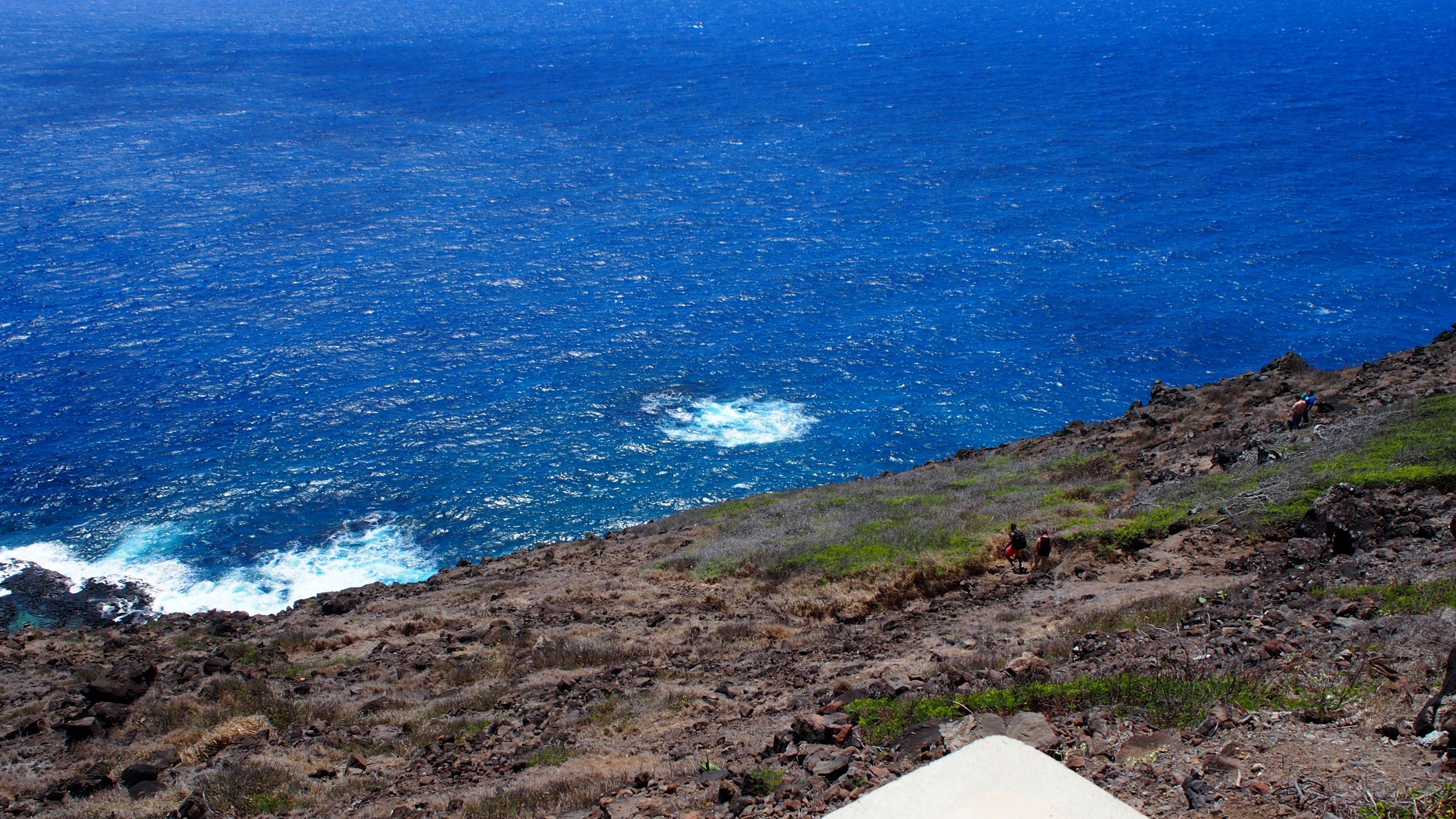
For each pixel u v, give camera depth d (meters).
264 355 71.94
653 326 77.81
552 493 54.16
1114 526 23.55
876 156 131.50
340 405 64.25
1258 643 11.85
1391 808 6.71
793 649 19.88
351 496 53.50
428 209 109.44
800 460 57.56
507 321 78.88
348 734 17.06
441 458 57.72
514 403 64.88
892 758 9.44
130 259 91.38
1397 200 103.69
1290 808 6.98
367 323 78.19
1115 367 68.62
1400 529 18.23
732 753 12.45
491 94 181.50
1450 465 20.53
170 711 18.64
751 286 86.25
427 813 12.30
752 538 29.81
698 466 57.00
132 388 66.00
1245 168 118.44
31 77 193.50
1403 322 74.00
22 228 99.12
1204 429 32.38
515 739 15.96
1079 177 118.38
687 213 108.31
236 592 44.69
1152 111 153.50
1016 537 23.75
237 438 59.69
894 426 61.44
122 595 44.16
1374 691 8.93
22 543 48.28
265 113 161.38
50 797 15.02
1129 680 10.17
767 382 67.75
